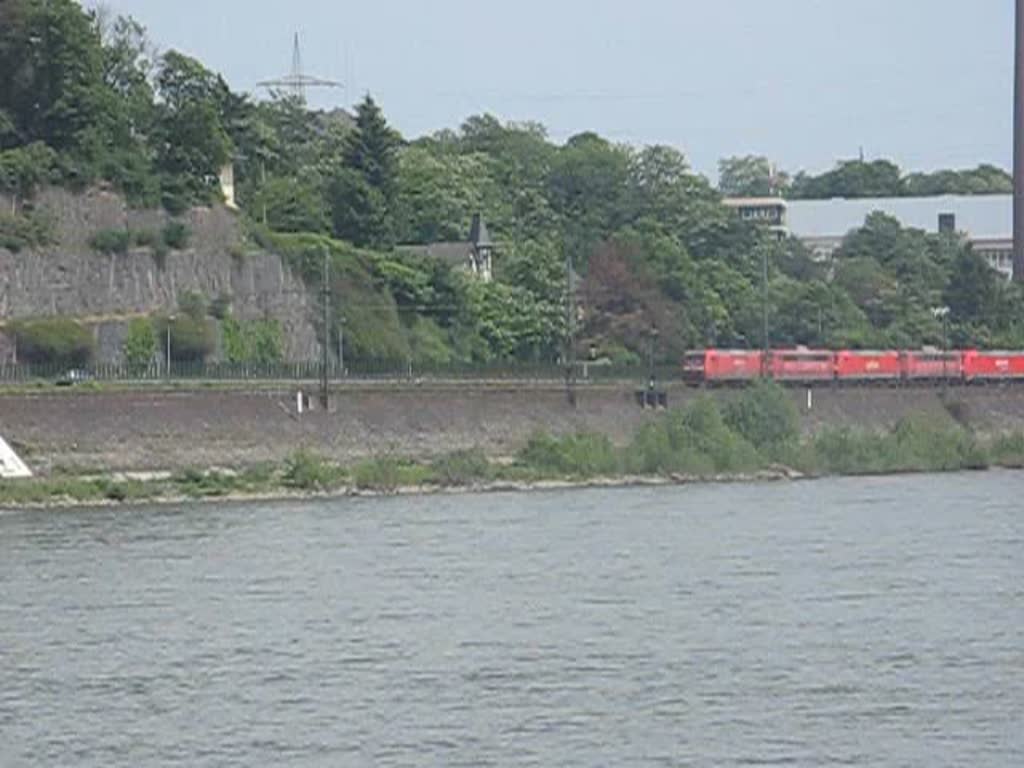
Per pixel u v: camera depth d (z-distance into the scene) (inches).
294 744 7598.4
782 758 7298.2
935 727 7726.4
